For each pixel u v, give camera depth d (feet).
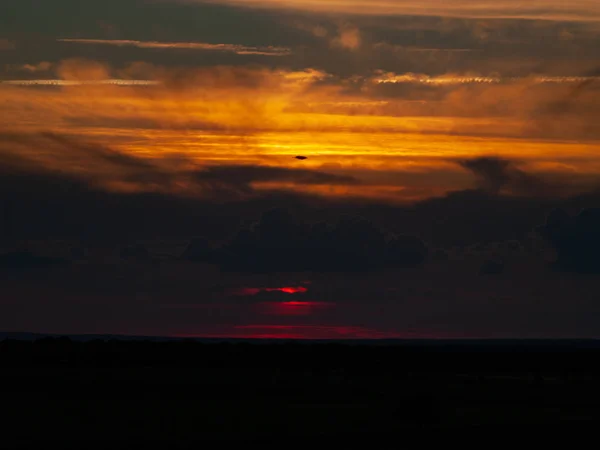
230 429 324.39
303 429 325.21
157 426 333.62
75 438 294.46
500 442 280.10
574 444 276.41
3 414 364.58
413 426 332.60
